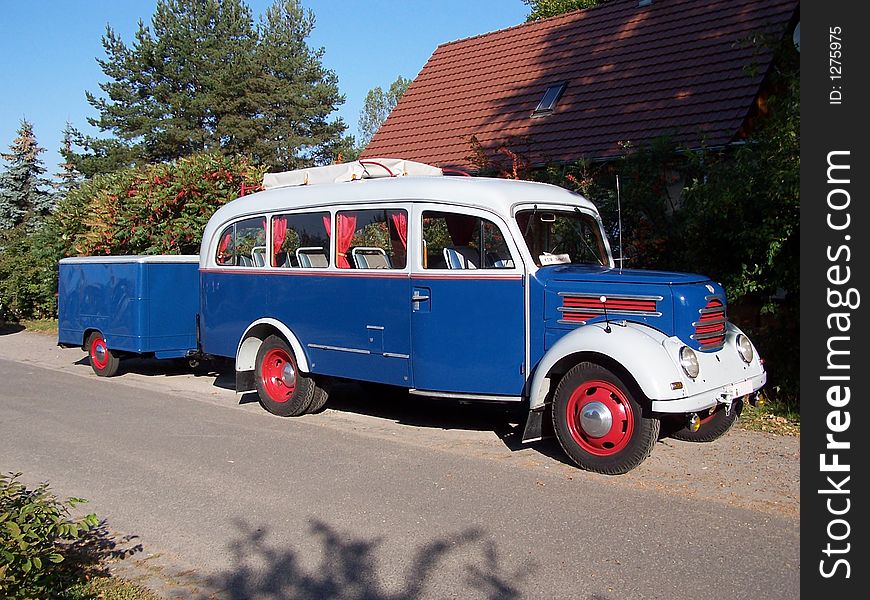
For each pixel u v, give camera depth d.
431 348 7.79
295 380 9.12
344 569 4.87
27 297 20.92
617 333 6.57
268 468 7.01
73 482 6.64
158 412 9.51
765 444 7.58
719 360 6.88
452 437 8.13
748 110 12.55
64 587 4.52
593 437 6.68
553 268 7.50
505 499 6.09
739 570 4.77
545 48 18.02
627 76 15.20
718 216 8.90
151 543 5.31
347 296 8.51
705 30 15.19
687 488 6.30
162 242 14.61
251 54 39.16
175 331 11.67
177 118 36.94
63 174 36.94
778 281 8.68
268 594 4.55
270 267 9.35
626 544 5.18
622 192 10.52
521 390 7.39
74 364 13.88
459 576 4.75
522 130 15.41
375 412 9.47
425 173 9.38
